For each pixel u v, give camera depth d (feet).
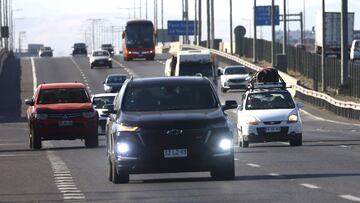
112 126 139.54
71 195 125.08
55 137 239.91
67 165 182.39
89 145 244.22
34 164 188.75
